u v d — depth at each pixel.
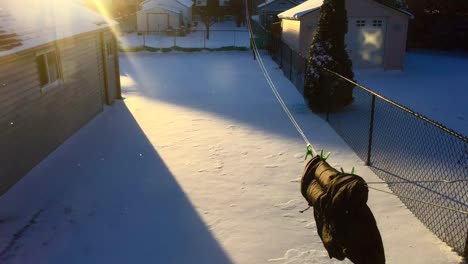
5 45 7.76
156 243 6.53
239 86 18.58
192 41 34.84
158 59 26.86
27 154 9.08
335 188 3.31
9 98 8.29
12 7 10.46
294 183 8.59
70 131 11.57
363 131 11.84
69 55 11.38
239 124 12.80
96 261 6.07
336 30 13.50
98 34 13.92
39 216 7.28
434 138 11.20
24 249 6.30
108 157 10.12
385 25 21.81
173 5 40.19
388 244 6.33
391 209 7.41
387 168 9.23
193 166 9.55
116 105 15.14
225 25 46.81
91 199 7.94
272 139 11.37
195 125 12.72
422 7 29.62
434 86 18.47
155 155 10.25
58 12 12.19
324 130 12.11
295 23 22.56
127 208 7.62
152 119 13.40
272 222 7.08
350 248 3.35
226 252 6.27
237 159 9.95
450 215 7.21
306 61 14.52
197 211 7.49
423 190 8.18
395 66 22.25
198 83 19.28
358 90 16.58
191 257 6.17
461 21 29.22
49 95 10.15
